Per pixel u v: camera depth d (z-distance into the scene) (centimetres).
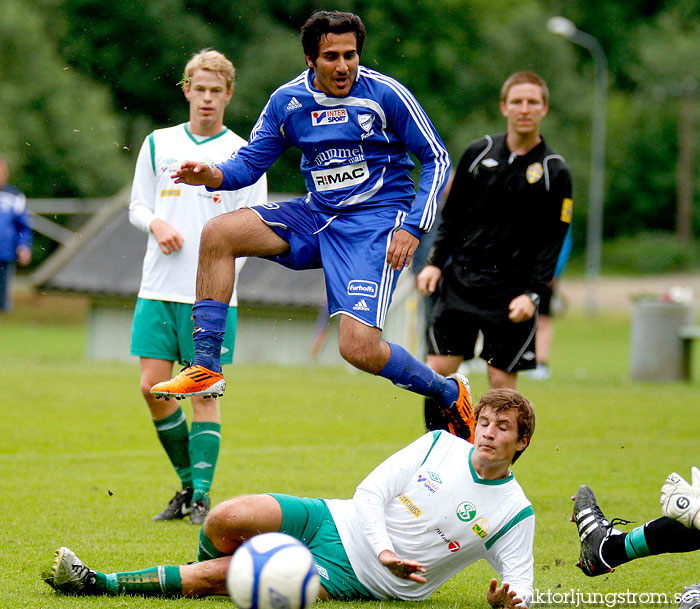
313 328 5712
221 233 1797
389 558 1444
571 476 2575
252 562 1216
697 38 19650
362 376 4966
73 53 12150
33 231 9512
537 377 5047
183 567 1518
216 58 2261
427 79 14275
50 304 9881
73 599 1484
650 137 19275
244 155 1848
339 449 2923
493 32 15262
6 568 1662
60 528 1962
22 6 11706
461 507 1509
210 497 2264
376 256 1797
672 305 4962
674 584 1698
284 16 12988
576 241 18938
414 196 1872
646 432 3344
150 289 2222
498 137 2331
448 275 2384
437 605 1537
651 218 19600
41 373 4575
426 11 14138
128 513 2128
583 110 16150
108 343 5781
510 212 2295
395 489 1524
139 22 12138
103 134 11519
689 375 5012
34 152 11169
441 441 1553
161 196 2245
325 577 1526
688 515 1450
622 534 1577
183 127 2289
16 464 2606
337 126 1795
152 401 2191
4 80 11244
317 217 1844
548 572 1756
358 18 1778
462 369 5353
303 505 1540
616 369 5931
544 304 2333
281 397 4034
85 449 2856
